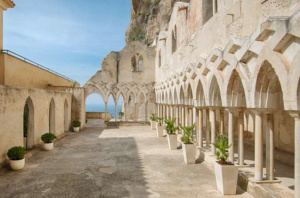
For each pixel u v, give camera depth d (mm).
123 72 33875
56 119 20750
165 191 9078
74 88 27469
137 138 21562
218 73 10914
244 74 8773
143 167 12266
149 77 34094
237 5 9469
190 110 17266
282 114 12828
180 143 18531
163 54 27422
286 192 7672
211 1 13914
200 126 14688
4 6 18562
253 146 14508
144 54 34125
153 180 10305
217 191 9023
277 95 8336
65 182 10070
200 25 14219
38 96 16641
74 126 25844
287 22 6309
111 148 17125
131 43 34219
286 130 12555
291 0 6594
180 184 9812
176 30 21703
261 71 7871
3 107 11875
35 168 12102
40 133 17078
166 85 23656
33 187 9500
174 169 11883
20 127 13789
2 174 11086
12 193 8891
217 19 11492
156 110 33406
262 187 8102
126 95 33094
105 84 32031
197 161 13352
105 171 11609
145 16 47531
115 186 9617
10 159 11758
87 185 9734
